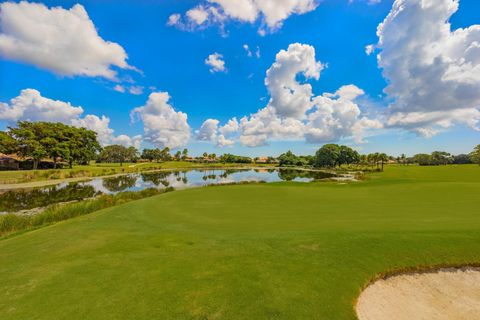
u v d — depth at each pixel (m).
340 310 5.24
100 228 10.69
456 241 8.17
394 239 8.34
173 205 15.44
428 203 14.30
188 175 68.81
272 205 15.12
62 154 64.12
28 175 44.16
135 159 144.38
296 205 14.95
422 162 142.25
